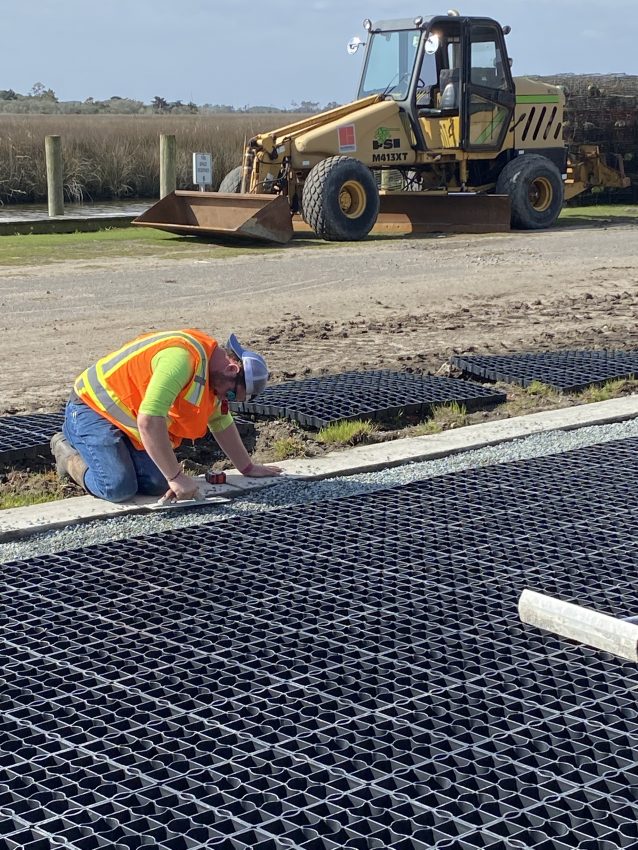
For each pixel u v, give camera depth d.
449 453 5.74
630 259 13.20
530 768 2.82
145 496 5.07
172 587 4.03
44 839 2.55
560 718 3.10
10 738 2.99
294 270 12.41
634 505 4.87
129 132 30.86
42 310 9.97
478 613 3.78
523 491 5.07
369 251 14.02
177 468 4.77
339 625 3.70
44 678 3.37
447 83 15.32
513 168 16.28
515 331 9.01
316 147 14.84
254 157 14.91
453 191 16.44
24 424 6.02
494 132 15.95
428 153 15.55
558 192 16.69
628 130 20.89
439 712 3.12
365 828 2.59
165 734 3.02
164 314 9.76
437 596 3.91
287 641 3.59
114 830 2.58
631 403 6.62
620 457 5.61
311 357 8.02
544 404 6.71
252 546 4.45
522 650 3.51
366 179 14.79
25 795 2.76
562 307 10.12
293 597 3.93
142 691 3.26
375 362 7.84
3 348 8.34
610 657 3.48
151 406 4.64
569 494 5.04
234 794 2.74
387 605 3.84
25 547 4.52
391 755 2.90
